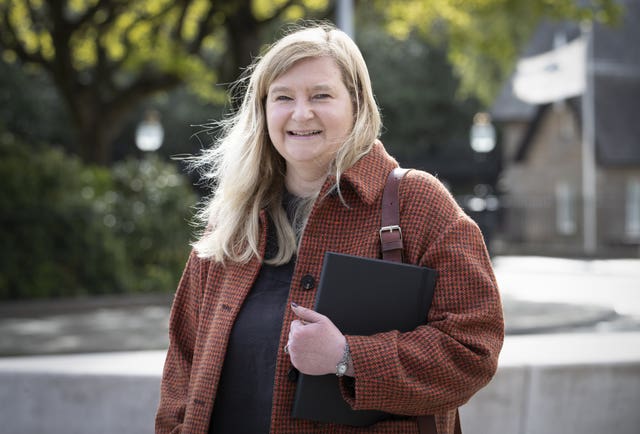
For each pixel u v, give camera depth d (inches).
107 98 1045.8
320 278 101.2
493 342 100.7
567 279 874.8
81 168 781.9
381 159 112.5
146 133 1270.9
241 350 110.0
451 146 2249.0
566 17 968.9
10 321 612.1
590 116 1477.6
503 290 746.2
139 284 744.3
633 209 1563.7
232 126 126.9
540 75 1371.8
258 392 108.1
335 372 97.7
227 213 116.1
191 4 918.4
